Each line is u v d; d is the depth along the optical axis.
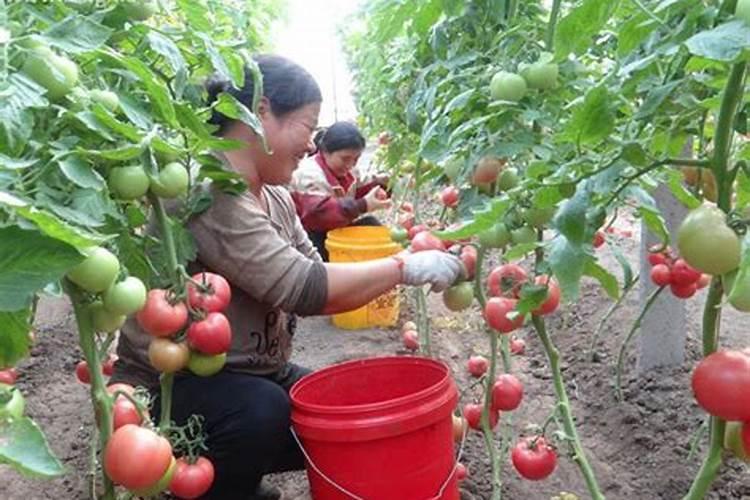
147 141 1.22
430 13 1.89
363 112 4.45
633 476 2.32
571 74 1.65
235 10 2.17
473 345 3.55
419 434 1.76
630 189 1.42
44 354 3.36
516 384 1.98
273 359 2.15
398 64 2.70
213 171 1.69
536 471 1.78
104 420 1.31
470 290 1.98
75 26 1.13
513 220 1.62
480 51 1.97
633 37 1.07
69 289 1.24
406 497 1.77
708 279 1.96
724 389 1.01
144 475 1.27
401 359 2.08
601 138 1.09
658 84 1.28
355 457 1.74
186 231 1.69
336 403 2.06
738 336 3.00
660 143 1.45
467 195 1.83
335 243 3.75
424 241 2.01
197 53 1.64
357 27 5.18
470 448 2.54
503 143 1.61
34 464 0.85
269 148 2.00
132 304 1.27
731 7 0.95
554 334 3.44
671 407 2.55
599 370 2.96
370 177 4.20
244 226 1.87
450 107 1.70
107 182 1.31
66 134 1.23
